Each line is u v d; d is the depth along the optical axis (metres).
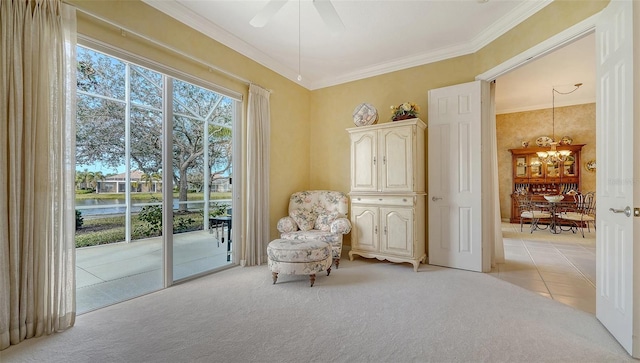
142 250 3.79
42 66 1.86
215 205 3.47
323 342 1.79
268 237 3.76
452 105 3.40
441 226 3.49
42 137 1.87
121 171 3.81
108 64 3.63
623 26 1.72
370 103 4.19
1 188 1.71
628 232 1.66
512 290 2.69
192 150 3.22
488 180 3.38
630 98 1.63
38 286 1.86
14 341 1.75
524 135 7.35
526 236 5.52
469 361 1.60
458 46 3.49
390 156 3.51
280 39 3.37
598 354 1.65
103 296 2.59
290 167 4.30
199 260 3.41
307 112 4.69
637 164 1.60
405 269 3.38
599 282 2.04
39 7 1.86
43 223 1.87
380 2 2.68
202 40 3.02
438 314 2.18
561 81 5.21
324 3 1.96
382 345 1.76
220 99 3.45
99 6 2.20
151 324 2.03
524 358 1.62
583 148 6.71
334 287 2.78
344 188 4.42
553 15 2.48
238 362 1.60
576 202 6.26
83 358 1.64
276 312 2.22
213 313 2.21
